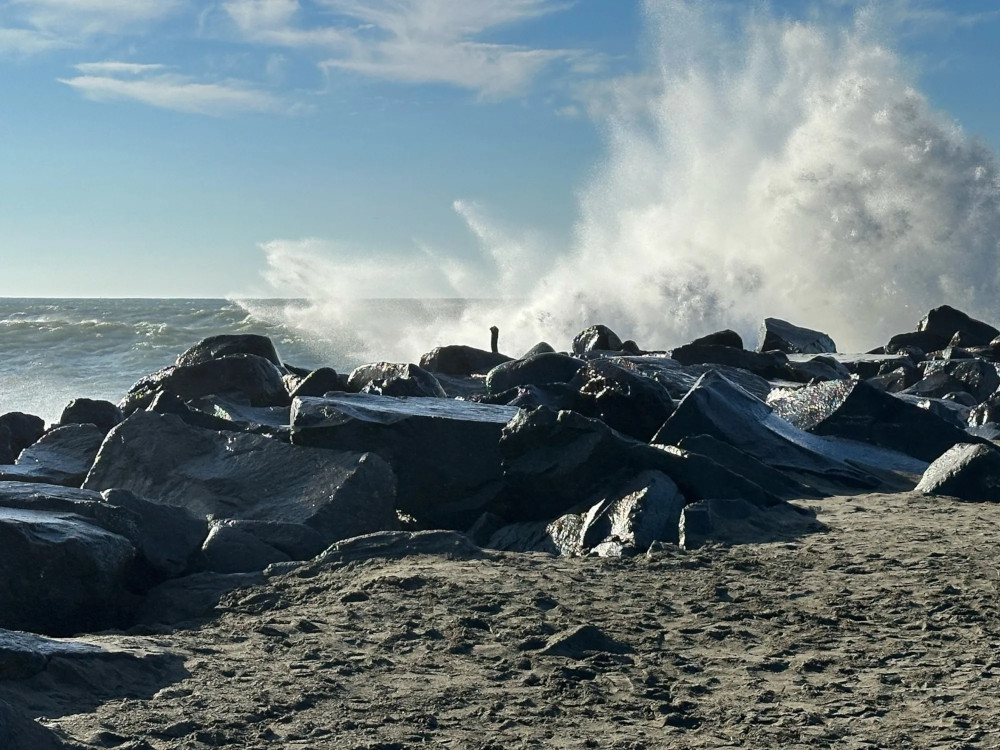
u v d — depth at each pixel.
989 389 18.00
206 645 5.81
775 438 11.16
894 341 26.44
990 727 4.62
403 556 7.70
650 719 4.80
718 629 6.07
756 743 4.51
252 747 4.40
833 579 7.05
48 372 37.47
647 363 17.72
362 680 5.27
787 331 26.83
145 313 86.69
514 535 9.07
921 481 10.39
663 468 9.10
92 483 9.59
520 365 15.49
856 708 4.90
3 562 6.45
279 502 8.74
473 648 5.77
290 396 14.38
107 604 6.80
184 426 9.95
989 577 7.00
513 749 4.44
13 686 4.80
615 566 7.47
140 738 4.39
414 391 13.28
